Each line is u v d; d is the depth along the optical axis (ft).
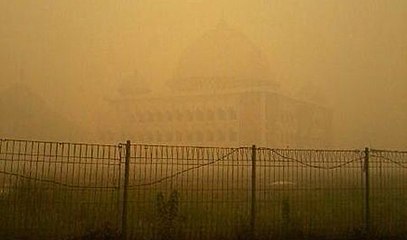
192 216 26.53
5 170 27.27
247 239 25.30
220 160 29.09
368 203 27.48
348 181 30.32
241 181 28.22
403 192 31.07
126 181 24.17
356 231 27.14
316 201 29.25
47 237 24.20
